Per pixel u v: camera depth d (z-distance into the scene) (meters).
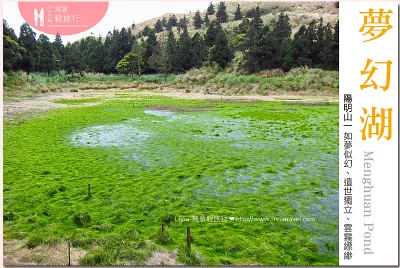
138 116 27.94
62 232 8.88
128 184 12.27
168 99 42.53
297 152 16.70
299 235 8.70
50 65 65.81
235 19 108.62
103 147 17.61
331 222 9.36
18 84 46.22
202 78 64.50
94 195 11.23
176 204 10.57
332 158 15.67
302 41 57.56
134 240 8.34
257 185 12.28
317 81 50.47
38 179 12.69
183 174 13.30
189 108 33.56
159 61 72.75
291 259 7.79
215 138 19.86
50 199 10.91
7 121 24.36
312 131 21.89
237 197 11.15
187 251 7.80
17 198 10.88
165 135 20.66
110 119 26.20
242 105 36.38
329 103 37.91
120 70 77.44
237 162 14.98
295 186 12.12
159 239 8.27
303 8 100.00
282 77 55.03
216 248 8.17
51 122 24.39
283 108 33.69
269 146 17.94
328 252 8.07
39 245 8.07
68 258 7.58
